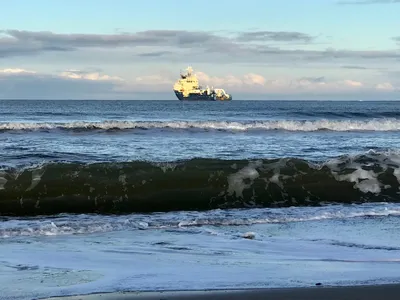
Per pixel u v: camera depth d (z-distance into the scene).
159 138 20.22
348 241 7.25
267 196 10.66
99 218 8.71
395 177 11.47
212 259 6.14
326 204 10.41
